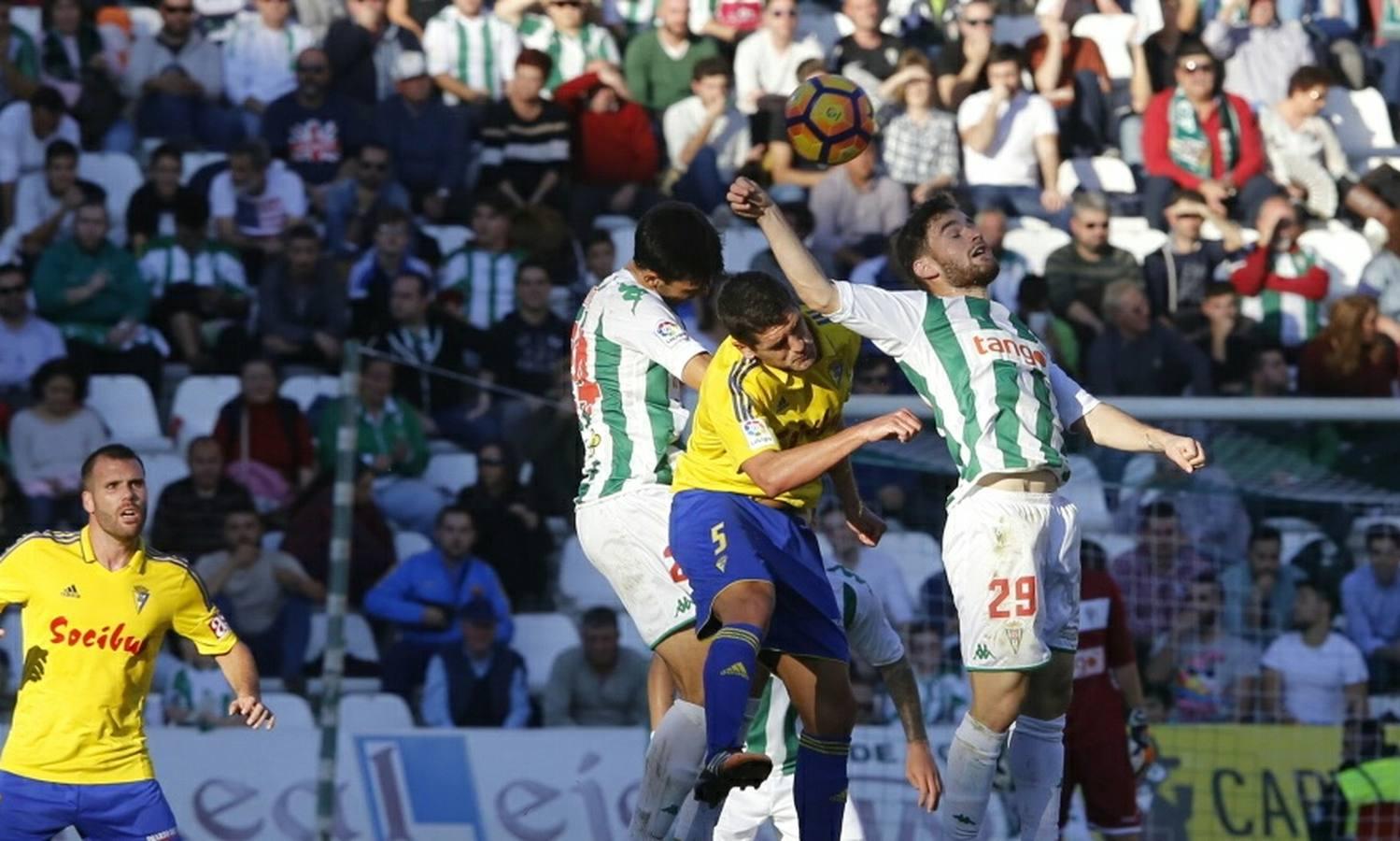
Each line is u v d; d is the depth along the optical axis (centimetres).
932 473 2331
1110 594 2222
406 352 2942
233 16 3662
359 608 2659
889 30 3756
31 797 1667
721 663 1318
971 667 1488
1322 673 2344
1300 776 2319
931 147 3447
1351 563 2373
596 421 1516
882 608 1639
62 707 1673
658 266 1495
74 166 3200
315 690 2633
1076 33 3850
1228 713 2341
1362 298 3139
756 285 1352
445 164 3309
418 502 2755
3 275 2992
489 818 2425
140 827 1697
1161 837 2295
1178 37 3759
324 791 2277
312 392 2970
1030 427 1472
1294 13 3978
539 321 2988
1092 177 3612
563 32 3581
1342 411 2195
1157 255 3294
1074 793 2341
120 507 1672
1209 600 2356
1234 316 3247
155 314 3127
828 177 3303
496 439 2664
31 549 1686
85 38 3469
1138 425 1545
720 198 3428
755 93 3553
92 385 3022
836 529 2330
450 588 2600
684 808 1491
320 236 3195
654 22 3750
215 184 3219
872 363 2759
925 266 1530
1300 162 3688
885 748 2227
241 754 2436
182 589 1712
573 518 2692
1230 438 2336
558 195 3306
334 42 3366
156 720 2541
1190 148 3519
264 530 2738
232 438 2783
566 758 2455
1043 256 3366
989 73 3534
